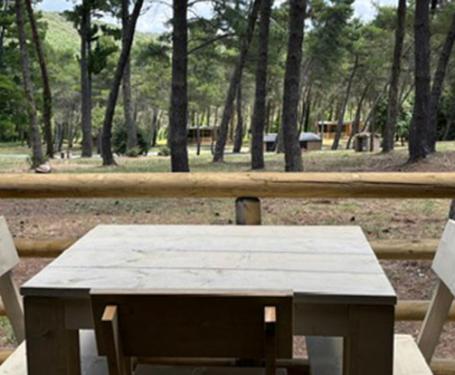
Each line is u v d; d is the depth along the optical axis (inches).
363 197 86.9
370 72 1112.8
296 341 111.0
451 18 553.0
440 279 68.3
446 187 85.4
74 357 55.2
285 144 354.9
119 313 44.9
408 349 67.6
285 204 268.2
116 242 67.4
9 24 748.0
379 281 51.4
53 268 55.9
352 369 48.8
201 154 981.8
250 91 1300.4
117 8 676.1
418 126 426.9
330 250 62.7
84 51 823.1
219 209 255.9
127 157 745.0
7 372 62.8
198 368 67.2
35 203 286.7
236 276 52.9
